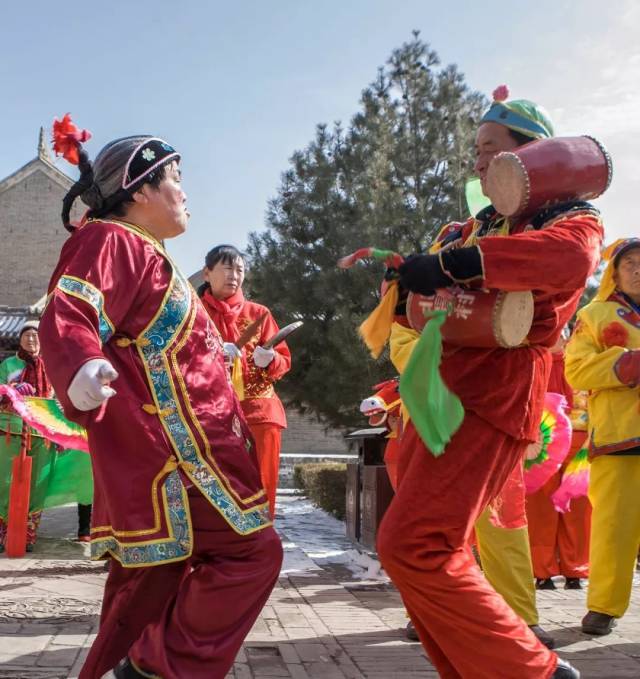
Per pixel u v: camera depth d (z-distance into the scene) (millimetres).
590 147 2533
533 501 5648
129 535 2328
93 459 2441
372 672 3373
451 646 2387
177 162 2848
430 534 2375
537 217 2545
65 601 4582
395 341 3529
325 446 31438
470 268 2275
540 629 3801
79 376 2168
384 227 13523
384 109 15109
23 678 3062
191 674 2289
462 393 2457
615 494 4176
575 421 5395
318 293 13562
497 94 2930
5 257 32688
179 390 2496
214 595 2336
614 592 4125
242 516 2434
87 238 2508
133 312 2512
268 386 5781
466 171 14508
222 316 5770
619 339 4199
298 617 4410
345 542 7996
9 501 6586
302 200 14984
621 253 4281
